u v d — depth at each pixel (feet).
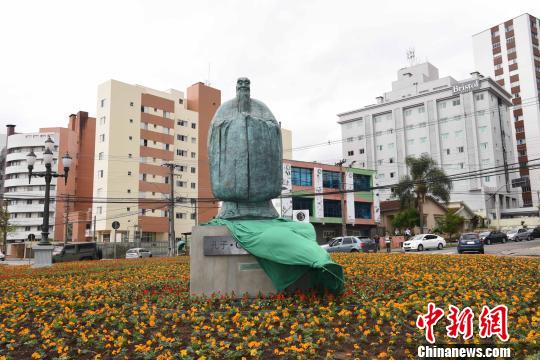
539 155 249.75
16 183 240.53
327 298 28.12
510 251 94.84
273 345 20.71
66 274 50.67
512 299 26.91
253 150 32.04
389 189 237.04
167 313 26.04
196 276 30.50
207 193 209.46
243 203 32.63
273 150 32.73
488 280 34.47
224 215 32.53
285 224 31.76
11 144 244.42
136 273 48.70
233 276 30.35
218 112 33.32
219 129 32.58
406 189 155.74
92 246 102.47
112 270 54.19
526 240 152.66
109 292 34.37
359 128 256.73
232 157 32.01
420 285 32.99
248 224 30.91
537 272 39.83
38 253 65.82
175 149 200.75
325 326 23.07
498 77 268.82
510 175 246.68
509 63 265.54
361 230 177.58
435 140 227.20
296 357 19.02
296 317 24.21
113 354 20.17
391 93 252.42
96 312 26.61
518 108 259.60
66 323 25.08
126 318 25.61
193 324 24.30
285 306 26.96
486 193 210.38
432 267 45.32
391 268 44.57
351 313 25.27
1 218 189.06
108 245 161.17
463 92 220.43
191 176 205.36
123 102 183.73
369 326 22.95
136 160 185.26
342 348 20.26
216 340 21.54
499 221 203.10
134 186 183.73
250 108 33.17
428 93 230.89
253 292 30.14
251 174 31.91
